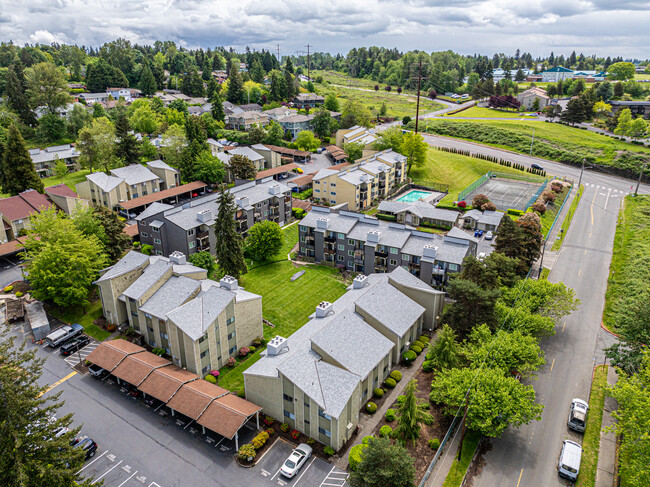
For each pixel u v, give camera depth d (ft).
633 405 150.20
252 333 226.58
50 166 478.59
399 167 480.23
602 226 377.71
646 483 139.23
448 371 185.68
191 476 155.74
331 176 415.23
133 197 405.39
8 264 301.02
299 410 171.12
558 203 422.00
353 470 155.94
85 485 121.90
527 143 609.01
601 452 167.73
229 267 271.69
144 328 222.48
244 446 163.84
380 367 194.90
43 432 122.21
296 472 156.66
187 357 197.67
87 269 244.42
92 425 176.65
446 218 372.79
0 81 653.30
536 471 160.15
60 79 572.92
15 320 241.76
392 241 280.72
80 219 276.82
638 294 257.14
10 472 112.78
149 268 233.55
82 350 220.43
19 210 333.42
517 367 186.09
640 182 496.23
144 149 512.63
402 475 137.80
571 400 192.54
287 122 631.56
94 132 473.67
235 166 449.06
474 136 654.94
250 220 345.31
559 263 314.35
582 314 255.29
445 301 262.06
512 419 157.58
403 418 165.48
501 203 424.05
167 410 186.39
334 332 190.08
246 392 185.68
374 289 222.89
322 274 300.40
